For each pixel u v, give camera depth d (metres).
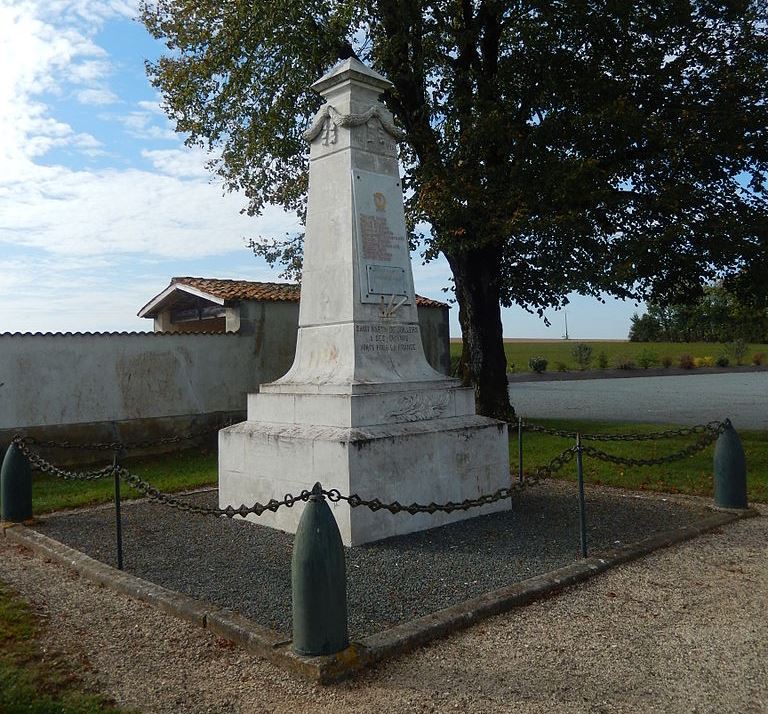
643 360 47.53
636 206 13.60
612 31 13.07
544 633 4.25
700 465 10.57
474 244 13.07
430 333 18.98
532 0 12.83
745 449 12.10
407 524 6.68
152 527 7.32
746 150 12.91
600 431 15.00
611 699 3.42
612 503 8.09
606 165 13.35
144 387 13.70
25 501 7.54
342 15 12.16
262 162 15.28
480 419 7.71
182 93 14.21
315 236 7.61
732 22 13.48
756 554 5.90
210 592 5.09
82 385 12.91
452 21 14.47
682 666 3.78
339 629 3.80
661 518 7.21
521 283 16.14
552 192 12.66
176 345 14.20
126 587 5.18
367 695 3.50
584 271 13.26
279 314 15.87
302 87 13.45
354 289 7.09
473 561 5.72
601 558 5.64
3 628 4.43
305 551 3.78
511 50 14.70
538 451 12.30
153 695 3.55
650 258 12.81
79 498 9.02
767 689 3.51
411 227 14.25
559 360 53.22
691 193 12.91
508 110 13.56
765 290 13.52
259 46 13.46
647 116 13.17
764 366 49.16
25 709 3.37
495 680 3.63
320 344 7.37
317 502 3.86
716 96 13.12
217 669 3.84
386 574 5.39
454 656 3.94
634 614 4.55
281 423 7.32
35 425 12.34
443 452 7.09
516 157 12.86
